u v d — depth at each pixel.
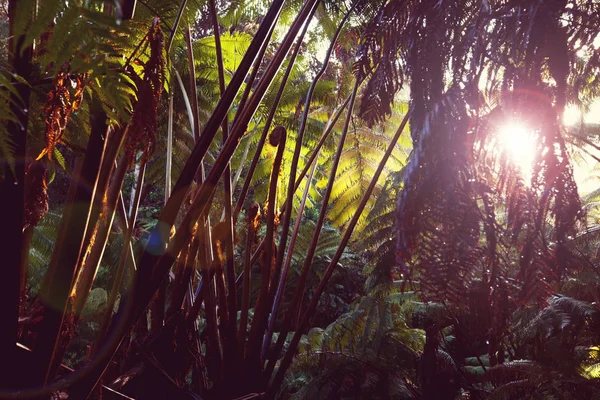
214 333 1.35
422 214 0.72
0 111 0.58
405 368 2.45
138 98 0.73
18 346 0.85
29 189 0.89
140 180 1.21
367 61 0.96
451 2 0.79
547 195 0.71
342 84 2.05
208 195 1.02
